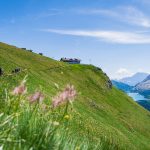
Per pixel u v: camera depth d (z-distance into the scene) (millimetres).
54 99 5312
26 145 5320
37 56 112500
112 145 10266
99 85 128500
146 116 134500
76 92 5215
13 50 100438
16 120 5477
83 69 133750
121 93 146500
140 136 88812
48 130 5562
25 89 5125
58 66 117312
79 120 38938
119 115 106562
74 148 5969
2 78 27812
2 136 4992
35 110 5617
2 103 9672
